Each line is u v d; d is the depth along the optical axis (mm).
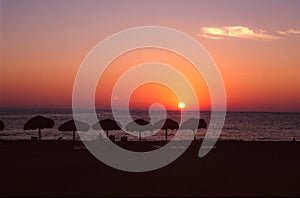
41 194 14484
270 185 16859
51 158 25562
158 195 14484
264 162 24688
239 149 31922
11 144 33438
